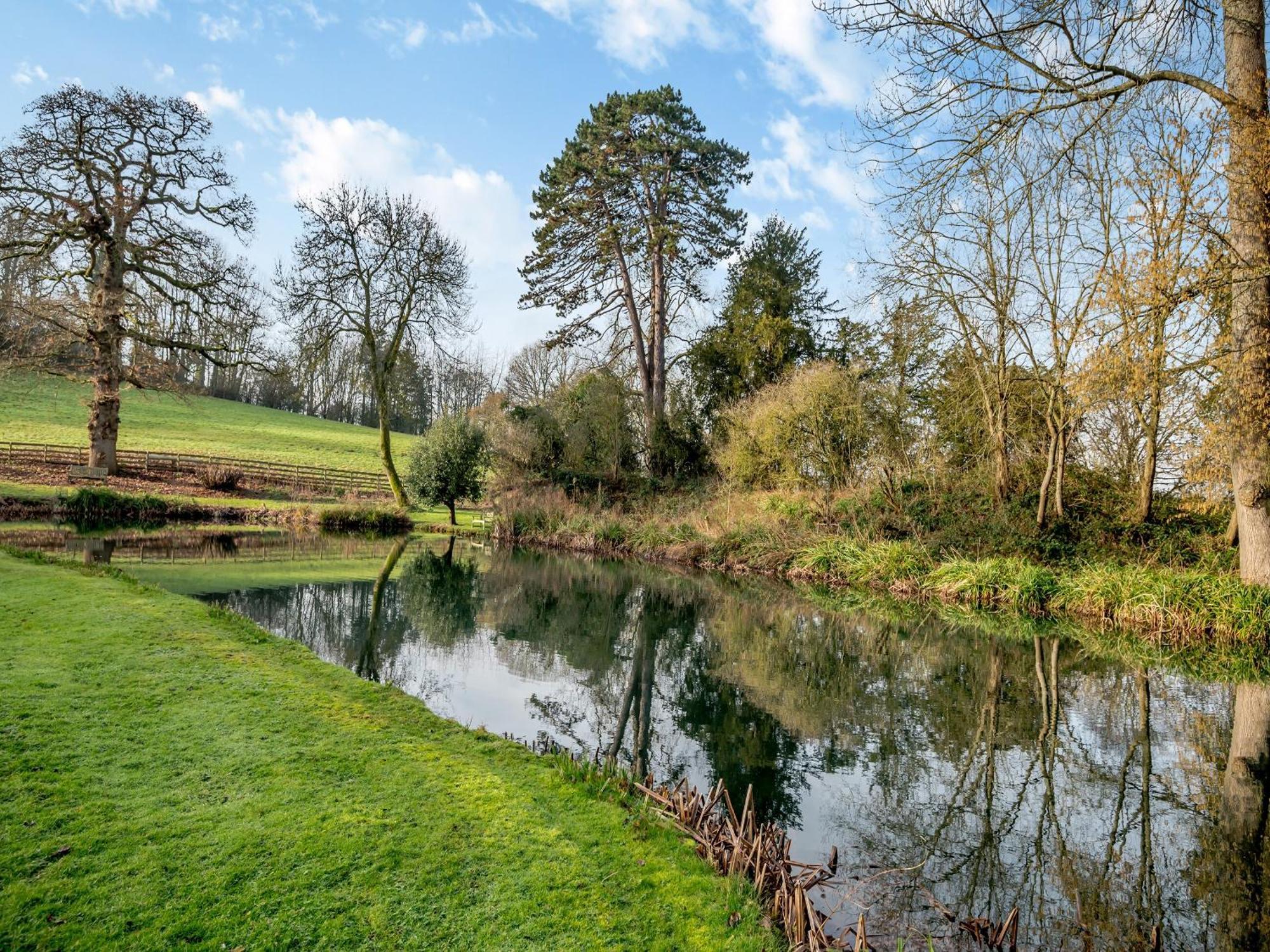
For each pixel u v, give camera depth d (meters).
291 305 24.94
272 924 2.71
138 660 5.86
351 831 3.43
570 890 3.13
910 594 14.62
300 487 31.08
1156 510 14.43
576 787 4.33
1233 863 4.52
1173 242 11.02
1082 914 3.94
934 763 6.18
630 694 8.02
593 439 26.84
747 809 3.99
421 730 5.09
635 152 27.44
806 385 19.42
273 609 10.73
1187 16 8.55
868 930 3.69
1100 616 12.21
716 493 22.47
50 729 4.30
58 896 2.78
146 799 3.59
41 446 27.83
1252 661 9.84
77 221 23.86
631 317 29.53
